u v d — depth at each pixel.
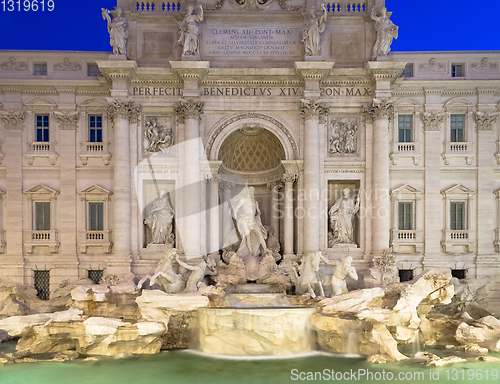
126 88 31.81
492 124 34.03
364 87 33.19
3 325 24.17
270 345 23.83
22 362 22.53
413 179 34.03
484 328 25.44
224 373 20.83
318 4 33.06
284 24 33.28
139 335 23.53
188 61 31.25
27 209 33.50
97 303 27.09
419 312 26.97
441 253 33.81
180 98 32.34
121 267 31.25
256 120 32.94
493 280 33.47
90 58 33.72
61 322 24.17
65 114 33.28
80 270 33.25
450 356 22.97
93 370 21.28
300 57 33.22
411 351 24.89
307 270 29.22
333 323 23.77
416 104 33.91
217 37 33.31
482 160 33.94
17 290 31.41
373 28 33.12
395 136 34.03
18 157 33.41
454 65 34.53
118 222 31.55
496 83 33.41
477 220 33.84
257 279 31.02
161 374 20.70
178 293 27.22
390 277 30.19
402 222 34.06
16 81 32.78
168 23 33.22
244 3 33.22
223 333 24.11
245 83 32.94
